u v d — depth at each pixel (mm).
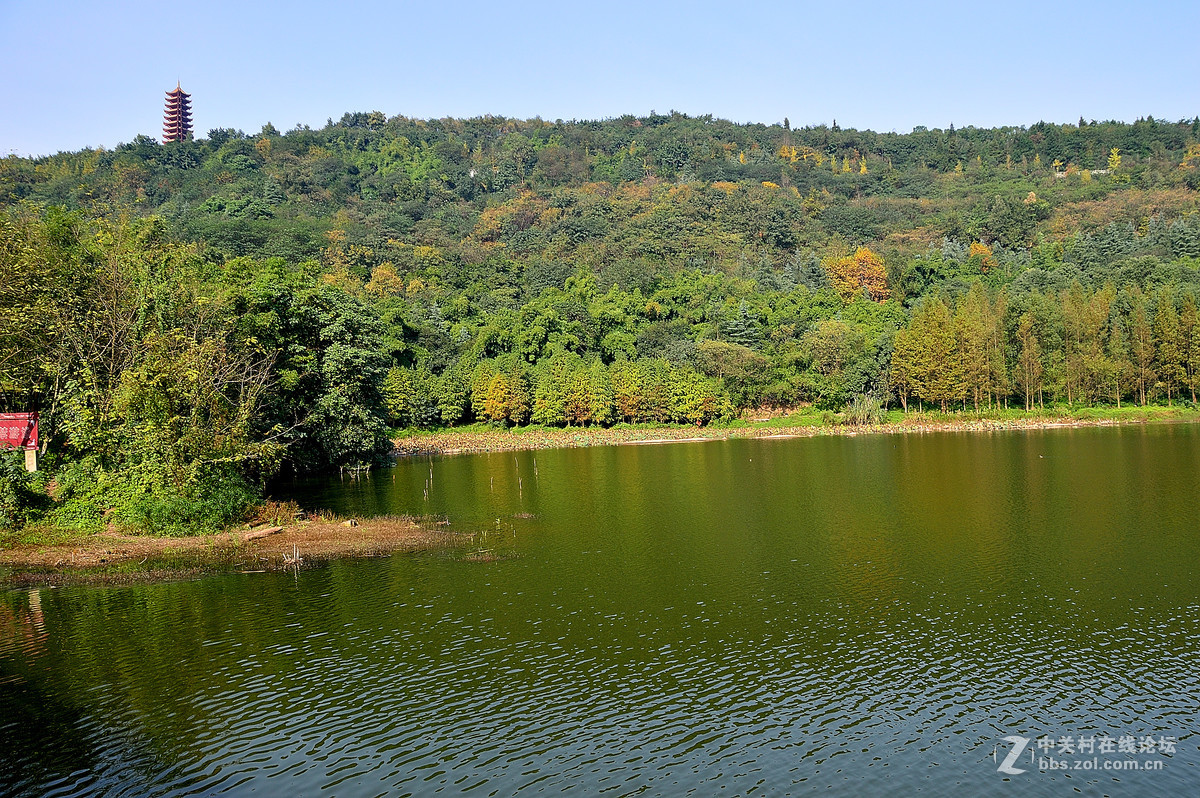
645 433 124938
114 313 57906
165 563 44375
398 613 36156
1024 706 27203
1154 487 62938
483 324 159125
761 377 138250
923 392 130625
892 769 23688
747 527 53156
